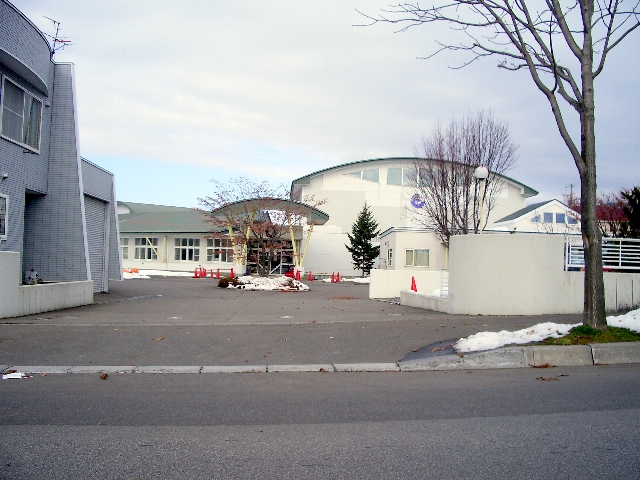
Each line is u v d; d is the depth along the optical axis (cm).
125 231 5247
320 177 5688
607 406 625
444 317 1291
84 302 1647
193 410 614
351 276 5084
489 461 454
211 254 4988
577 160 969
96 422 564
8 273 1246
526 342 920
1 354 898
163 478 420
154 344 987
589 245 954
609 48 959
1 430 533
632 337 926
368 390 715
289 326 1164
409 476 423
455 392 700
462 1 1000
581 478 420
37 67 1645
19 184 1594
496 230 2816
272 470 436
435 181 2719
